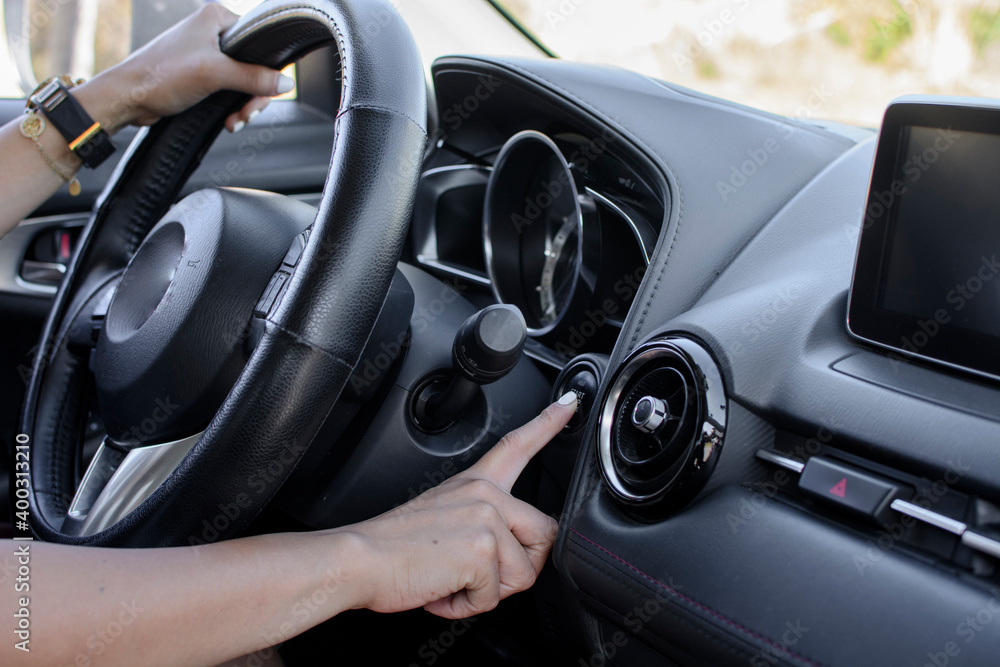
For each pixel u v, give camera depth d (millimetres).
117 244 909
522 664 1004
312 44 728
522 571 615
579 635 746
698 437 617
